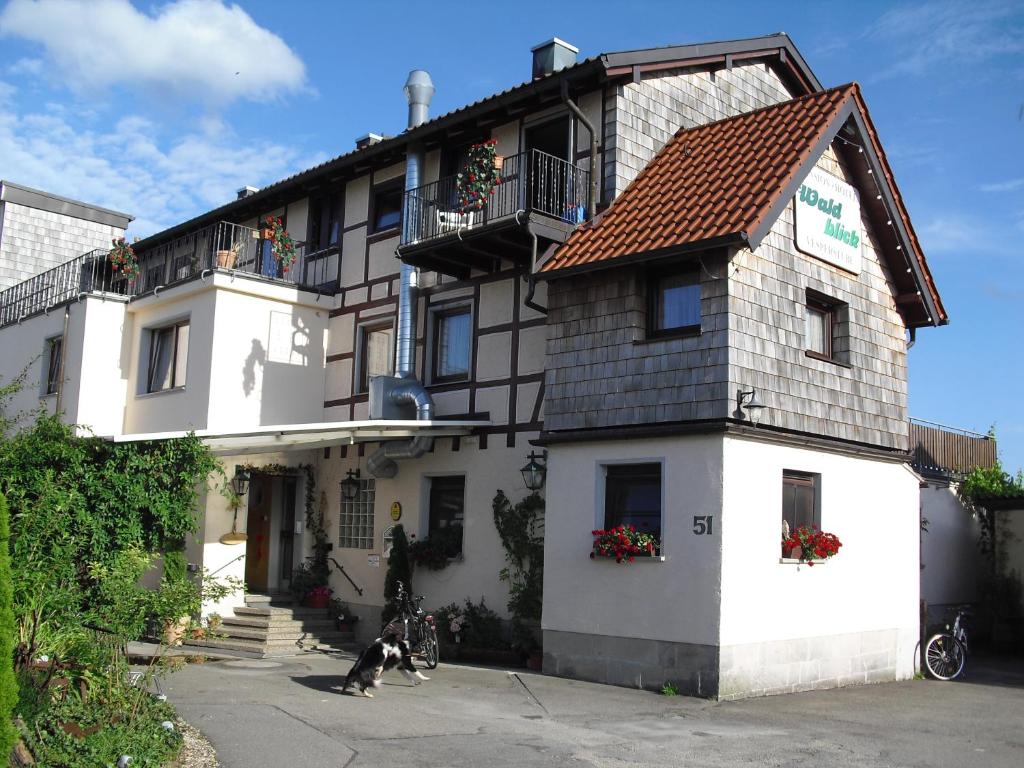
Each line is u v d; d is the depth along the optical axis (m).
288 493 18.22
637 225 13.16
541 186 14.49
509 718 9.92
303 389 18.11
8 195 26.53
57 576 8.59
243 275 17.44
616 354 12.95
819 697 12.05
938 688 13.41
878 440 14.55
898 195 15.00
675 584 11.81
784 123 13.78
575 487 12.97
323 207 19.45
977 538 20.20
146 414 18.62
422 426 14.72
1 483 8.70
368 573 16.55
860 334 14.52
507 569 14.48
